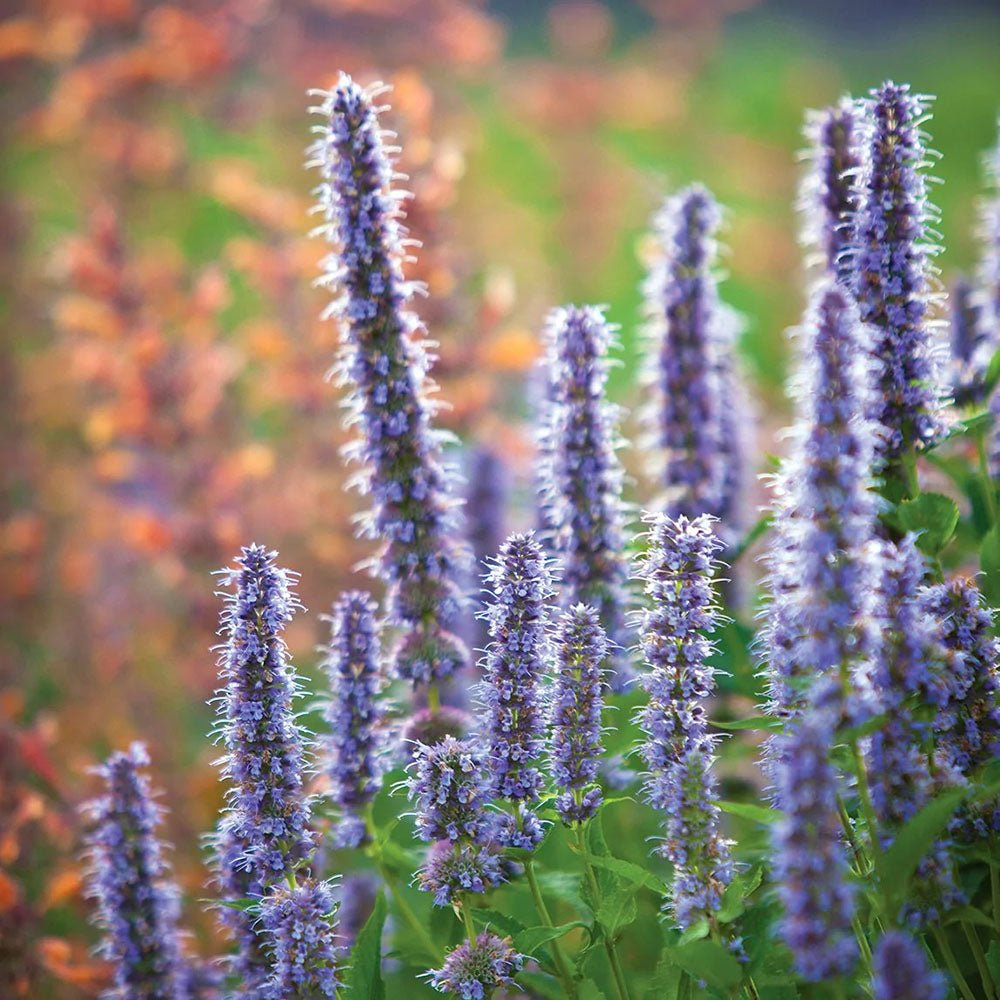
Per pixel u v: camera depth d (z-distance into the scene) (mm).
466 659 1632
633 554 1638
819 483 1479
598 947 1584
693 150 3959
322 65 2732
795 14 6633
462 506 1844
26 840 1794
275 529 2314
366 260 1603
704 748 1521
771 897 1506
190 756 2051
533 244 3346
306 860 1541
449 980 1527
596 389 1642
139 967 1590
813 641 1477
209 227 3201
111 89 2584
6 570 2152
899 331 1571
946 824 1498
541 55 4562
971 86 5340
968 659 1510
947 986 1501
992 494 1629
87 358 2258
